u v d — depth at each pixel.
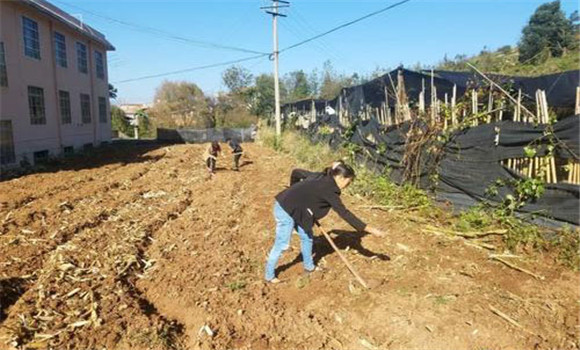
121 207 9.34
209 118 48.66
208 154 13.76
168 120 49.34
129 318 4.39
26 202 9.85
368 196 9.27
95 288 5.10
